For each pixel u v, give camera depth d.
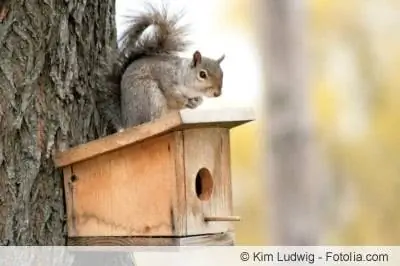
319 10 21.70
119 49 9.88
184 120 8.05
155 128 8.20
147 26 10.05
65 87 8.93
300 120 20.22
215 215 8.76
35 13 8.78
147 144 8.45
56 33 8.90
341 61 21.64
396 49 21.72
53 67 8.88
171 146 8.33
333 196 21.20
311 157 20.27
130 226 8.53
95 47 9.41
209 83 10.68
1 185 8.56
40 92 8.78
